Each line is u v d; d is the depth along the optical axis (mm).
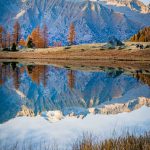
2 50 114125
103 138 13234
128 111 24156
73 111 25047
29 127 16969
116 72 58156
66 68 67750
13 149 11266
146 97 32938
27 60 97000
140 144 10344
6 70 61250
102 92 37812
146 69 64125
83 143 10594
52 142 13031
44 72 58844
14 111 24766
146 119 19266
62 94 36438
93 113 23453
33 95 34812
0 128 16625
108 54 93938
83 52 98625
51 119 19938
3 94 34344
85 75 54188
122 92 37156
